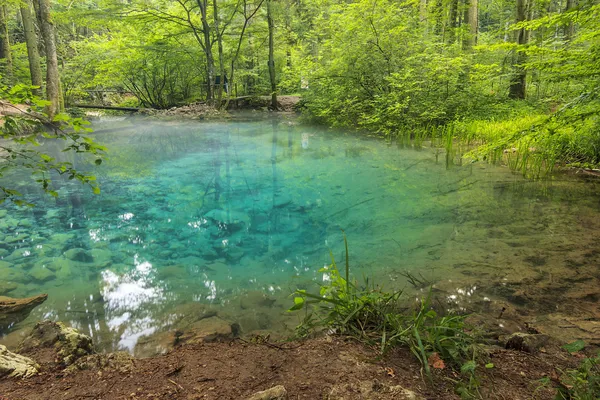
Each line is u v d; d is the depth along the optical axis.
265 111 20.53
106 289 3.59
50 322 2.61
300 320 2.96
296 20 22.25
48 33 13.30
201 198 6.72
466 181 7.12
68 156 10.41
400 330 2.20
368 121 12.09
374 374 1.86
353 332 2.36
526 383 1.80
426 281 3.48
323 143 11.90
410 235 4.70
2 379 1.97
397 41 12.30
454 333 2.21
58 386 1.93
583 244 4.12
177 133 14.35
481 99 11.67
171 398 1.78
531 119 9.71
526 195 6.11
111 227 5.34
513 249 4.09
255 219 5.60
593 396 1.60
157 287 3.62
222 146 11.81
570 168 7.52
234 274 3.90
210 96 19.62
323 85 13.54
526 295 3.13
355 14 12.41
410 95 11.76
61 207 6.25
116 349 2.61
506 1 17.70
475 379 1.79
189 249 4.58
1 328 2.91
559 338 2.38
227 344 2.50
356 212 5.72
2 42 18.86
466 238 4.48
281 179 7.89
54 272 3.96
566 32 10.62
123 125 16.27
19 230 5.23
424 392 1.71
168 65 20.41
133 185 7.59
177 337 2.74
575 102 4.16
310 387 1.78
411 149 10.44
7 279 3.80
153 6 17.20
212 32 19.38
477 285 3.34
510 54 11.82
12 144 11.32
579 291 3.15
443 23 14.87
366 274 3.72
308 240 4.77
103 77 19.70
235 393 1.80
